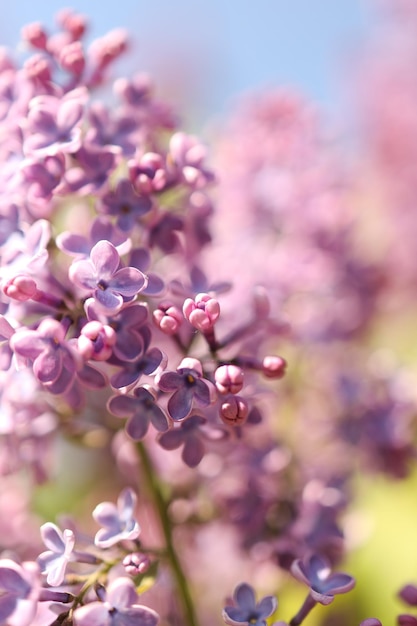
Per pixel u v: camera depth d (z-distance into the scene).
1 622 0.25
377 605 0.40
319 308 0.42
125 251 0.27
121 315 0.27
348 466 0.38
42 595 0.26
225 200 0.42
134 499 0.28
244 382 0.28
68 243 0.27
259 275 0.38
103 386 0.27
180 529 0.34
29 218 0.29
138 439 0.27
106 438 0.32
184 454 0.28
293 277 0.39
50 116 0.29
